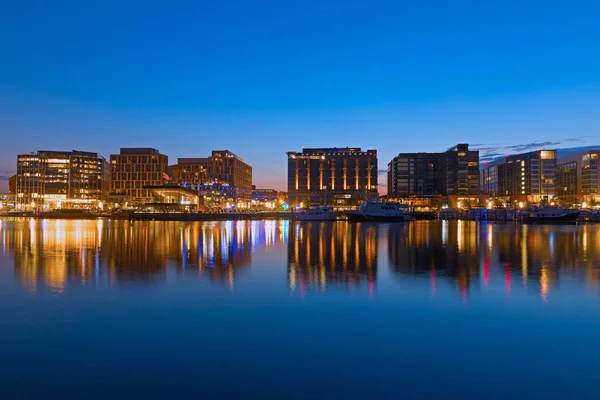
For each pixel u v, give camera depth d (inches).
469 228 3688.5
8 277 1027.9
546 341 579.2
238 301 791.1
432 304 768.9
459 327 637.9
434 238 2368.4
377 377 475.5
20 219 7165.4
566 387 451.8
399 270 1143.6
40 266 1206.9
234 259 1375.5
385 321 667.4
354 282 968.9
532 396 434.3
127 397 435.5
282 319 678.5
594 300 797.2
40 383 462.9
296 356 532.1
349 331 621.3
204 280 992.2
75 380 470.0
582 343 571.2
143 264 1251.8
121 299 805.9
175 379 472.4
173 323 658.8
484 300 797.9
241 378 474.9
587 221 5457.7
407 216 5536.4
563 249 1720.0
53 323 658.8
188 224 4623.5
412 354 536.7
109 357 529.7
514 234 2760.8
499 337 594.9
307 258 1406.3
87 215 7741.1
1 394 438.9
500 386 454.6
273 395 438.9
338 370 492.7
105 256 1448.1
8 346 564.4
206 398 434.0
